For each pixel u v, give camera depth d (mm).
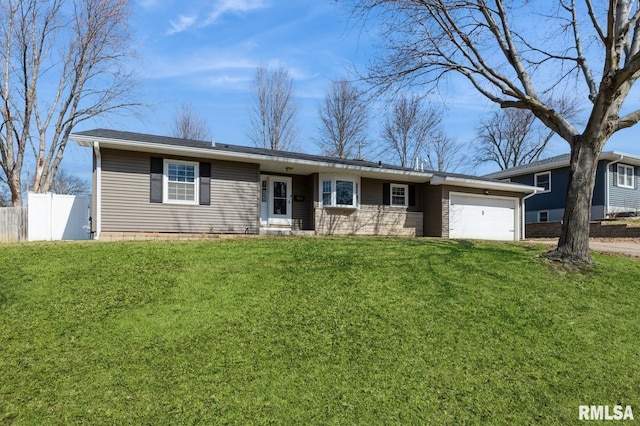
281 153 15891
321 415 3686
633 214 20375
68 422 3461
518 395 4148
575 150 8820
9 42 20156
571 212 8672
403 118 34281
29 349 4516
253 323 5277
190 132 35062
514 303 6355
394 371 4398
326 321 5434
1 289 6000
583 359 4883
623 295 7023
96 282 6430
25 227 12688
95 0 21094
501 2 10023
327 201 15711
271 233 14469
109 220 11664
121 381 4012
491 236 18922
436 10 10516
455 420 3744
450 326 5469
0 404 3635
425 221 18141
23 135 20844
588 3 8594
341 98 31938
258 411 3686
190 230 12766
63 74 21891
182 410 3652
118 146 11570
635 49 9008
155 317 5352
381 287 6672
